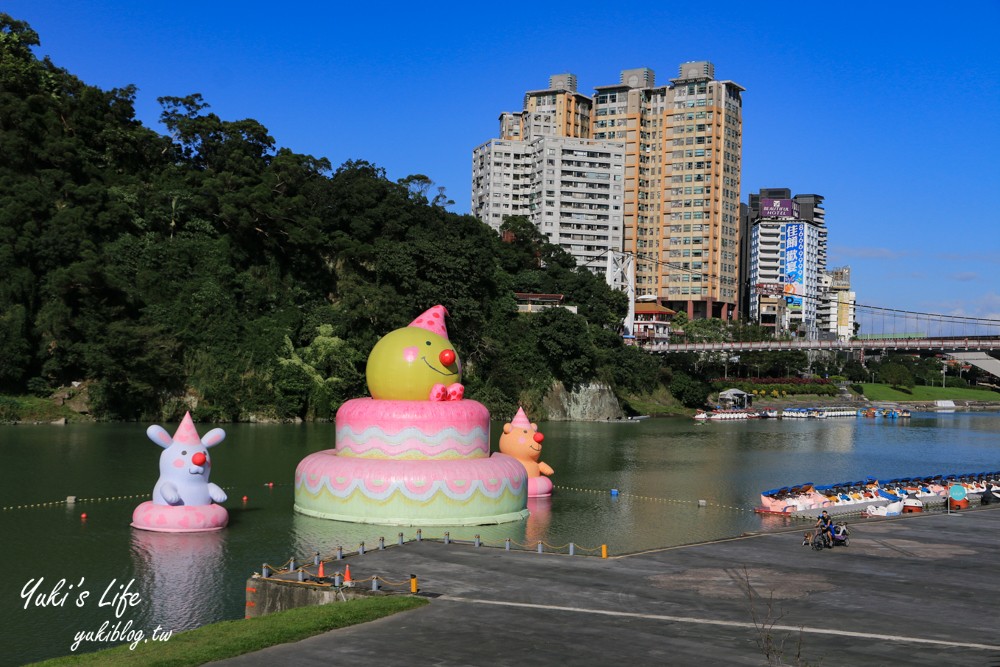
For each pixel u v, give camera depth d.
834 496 56.59
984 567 32.62
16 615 30.42
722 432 123.50
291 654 21.61
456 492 46.41
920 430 139.12
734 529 49.06
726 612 25.69
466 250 132.62
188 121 138.12
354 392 118.31
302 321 120.00
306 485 48.56
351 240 131.25
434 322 52.22
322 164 147.00
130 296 105.88
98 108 128.25
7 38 125.12
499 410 128.38
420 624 24.12
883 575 31.03
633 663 20.94
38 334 101.00
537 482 59.44
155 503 44.31
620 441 104.25
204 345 108.81
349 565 31.22
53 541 41.22
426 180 157.88
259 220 123.75
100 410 100.88
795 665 20.86
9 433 85.25
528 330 140.50
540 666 20.69
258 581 28.56
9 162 109.50
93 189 109.50
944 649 22.25
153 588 33.53
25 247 100.62
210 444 45.75
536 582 29.05
